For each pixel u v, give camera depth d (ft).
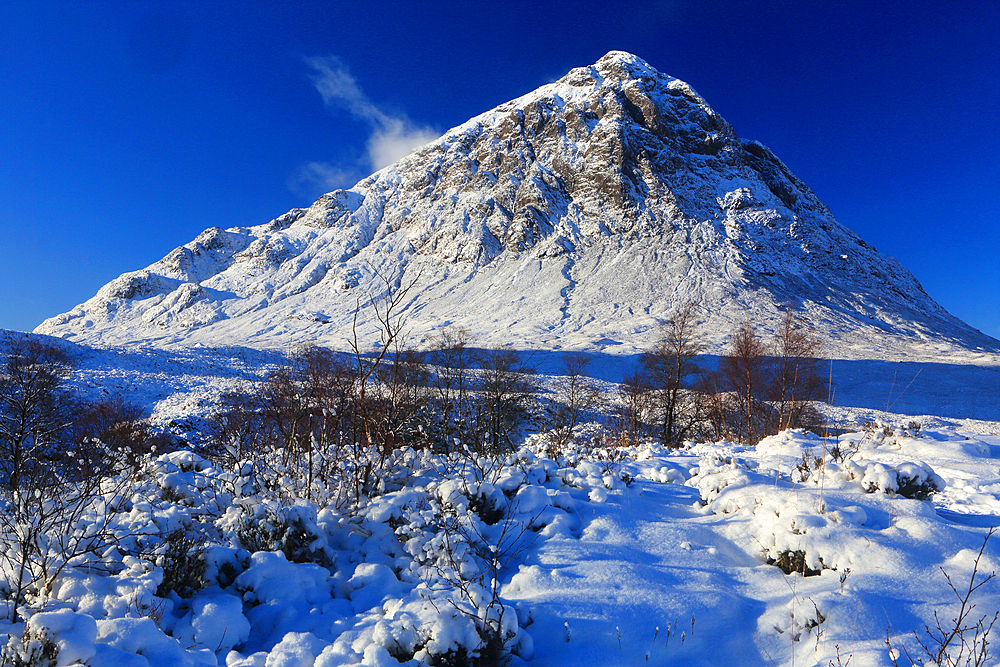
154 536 11.98
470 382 101.65
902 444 24.98
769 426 69.97
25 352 89.56
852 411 101.96
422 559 11.74
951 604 9.06
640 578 10.66
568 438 47.01
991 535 11.74
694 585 10.49
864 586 9.72
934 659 7.57
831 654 8.13
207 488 16.15
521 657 8.70
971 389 130.62
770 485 15.93
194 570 10.92
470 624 8.50
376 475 17.10
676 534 13.03
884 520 12.65
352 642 8.50
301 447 19.66
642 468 21.95
